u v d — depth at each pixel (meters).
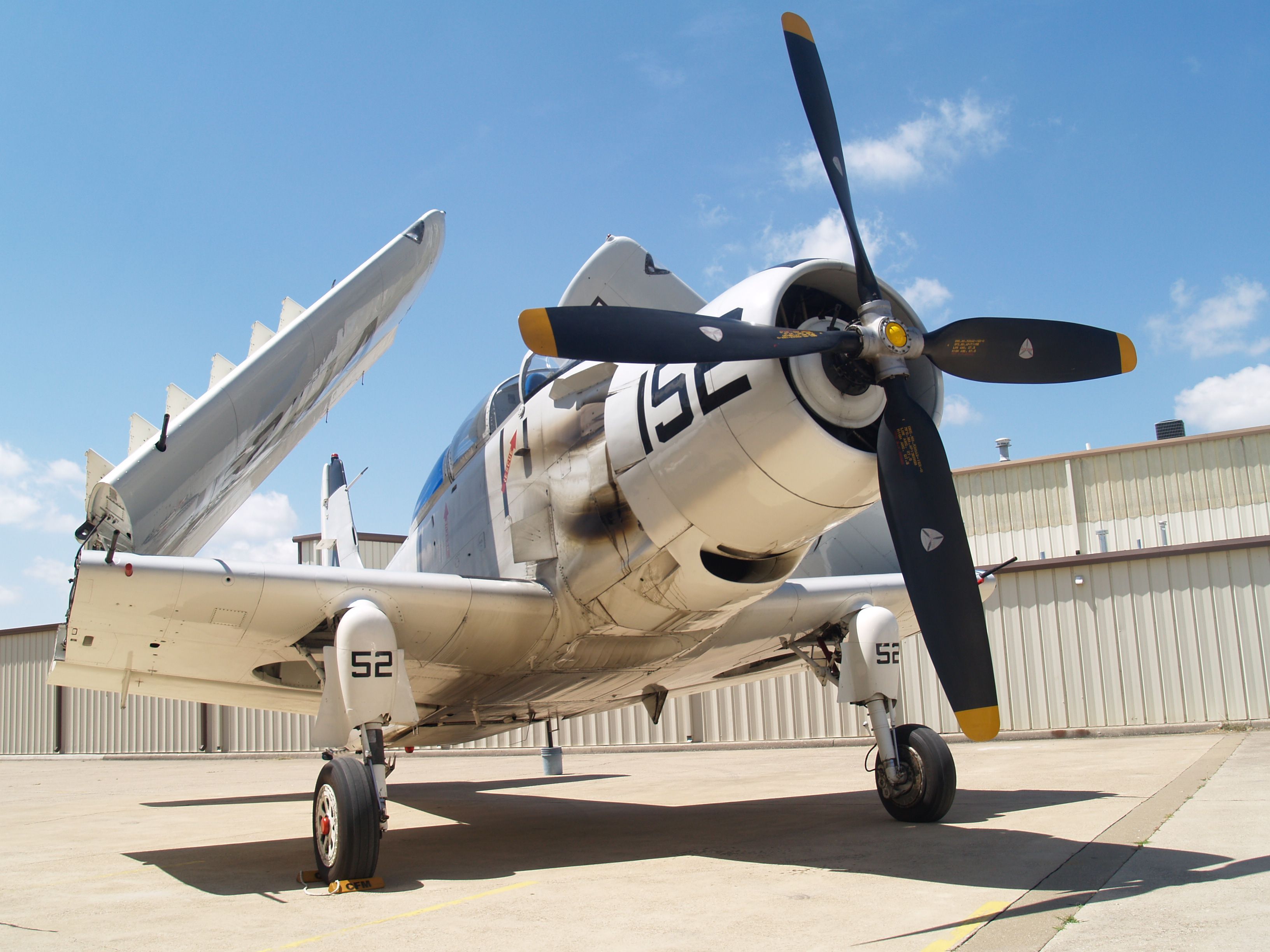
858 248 4.98
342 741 5.22
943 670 4.59
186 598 5.20
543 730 21.28
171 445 5.30
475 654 6.23
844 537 8.03
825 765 13.09
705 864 5.00
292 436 7.04
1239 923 3.15
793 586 6.90
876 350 4.70
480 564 7.00
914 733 6.29
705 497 5.13
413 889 4.69
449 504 7.68
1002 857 4.72
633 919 3.76
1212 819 5.50
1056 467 22.78
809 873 4.58
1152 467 21.92
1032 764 10.66
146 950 3.66
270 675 6.70
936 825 6.06
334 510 14.47
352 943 3.59
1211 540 21.05
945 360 5.05
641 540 5.59
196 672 6.44
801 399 4.77
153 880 5.50
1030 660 16.64
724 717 18.66
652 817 7.62
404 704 5.20
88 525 5.34
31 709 29.56
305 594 5.42
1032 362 5.12
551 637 6.29
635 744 19.56
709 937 3.42
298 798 12.16
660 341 4.57
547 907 4.08
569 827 7.17
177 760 25.59
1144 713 15.71
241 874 5.54
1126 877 4.00
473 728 8.09
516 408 6.78
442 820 8.19
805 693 17.92
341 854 4.74
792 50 5.53
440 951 3.40
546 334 4.48
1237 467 21.09
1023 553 22.80
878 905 3.80
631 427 5.50
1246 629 15.27
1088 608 16.36
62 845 7.73
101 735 27.88
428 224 6.96
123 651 5.94
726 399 4.93
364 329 6.82
